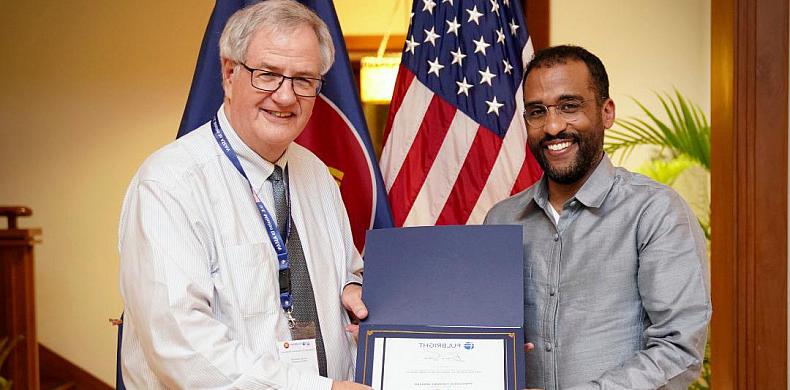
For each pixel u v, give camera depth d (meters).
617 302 1.84
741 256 2.89
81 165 5.35
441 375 1.75
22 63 5.34
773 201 2.86
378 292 1.87
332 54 1.85
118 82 5.32
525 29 2.87
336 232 2.05
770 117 2.85
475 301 1.80
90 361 5.36
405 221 2.76
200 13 5.32
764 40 2.85
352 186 2.55
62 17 5.32
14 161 5.35
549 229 1.94
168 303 1.63
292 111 1.76
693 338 1.74
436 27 2.85
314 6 2.54
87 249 5.36
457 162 2.78
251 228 1.81
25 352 4.29
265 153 1.84
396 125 2.81
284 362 1.71
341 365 1.92
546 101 1.85
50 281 5.36
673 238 1.79
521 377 1.72
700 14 4.32
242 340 1.73
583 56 1.88
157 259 1.65
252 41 1.73
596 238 1.87
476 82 2.81
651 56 4.35
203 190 1.76
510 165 2.77
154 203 1.69
